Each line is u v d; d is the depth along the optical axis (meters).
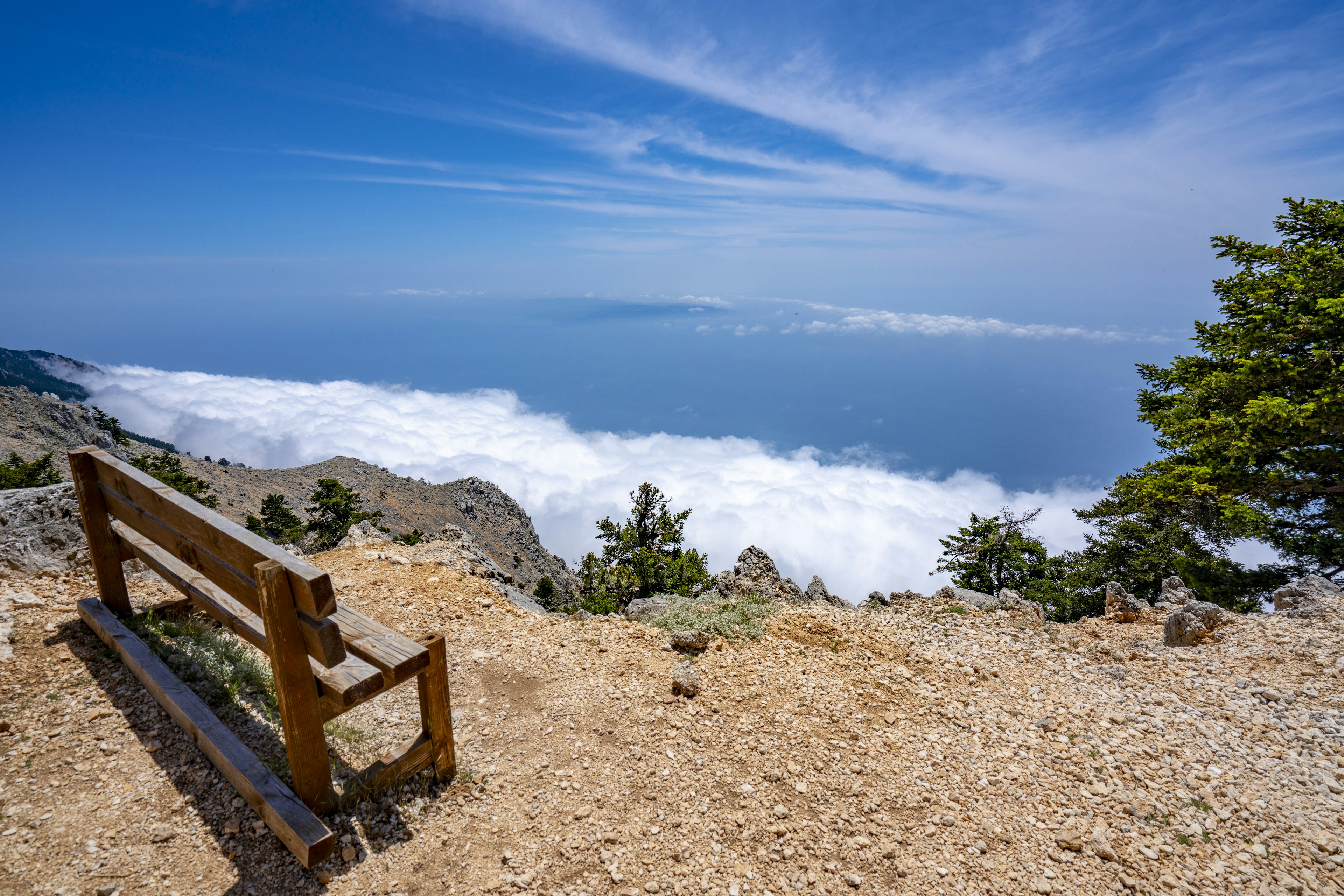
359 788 4.20
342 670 4.00
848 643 8.34
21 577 6.50
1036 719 6.59
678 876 4.18
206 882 3.59
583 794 4.93
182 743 4.56
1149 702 7.01
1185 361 26.89
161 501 4.71
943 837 4.75
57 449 124.88
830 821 4.85
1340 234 23.08
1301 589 10.28
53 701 4.89
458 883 3.91
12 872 3.48
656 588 30.38
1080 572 26.80
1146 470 25.86
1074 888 4.32
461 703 6.18
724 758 5.60
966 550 28.05
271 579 3.51
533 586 66.38
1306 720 6.49
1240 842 4.76
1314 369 20.80
